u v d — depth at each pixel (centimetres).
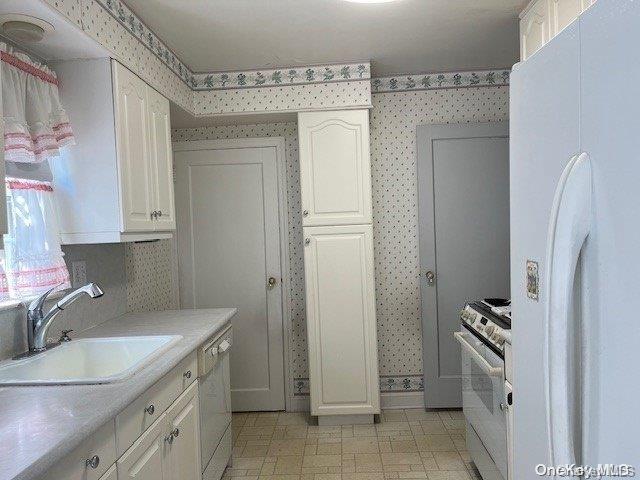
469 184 351
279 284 367
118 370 204
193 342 200
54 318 201
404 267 363
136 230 223
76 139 209
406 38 282
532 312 117
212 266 370
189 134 370
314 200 329
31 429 116
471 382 252
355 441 312
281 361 368
